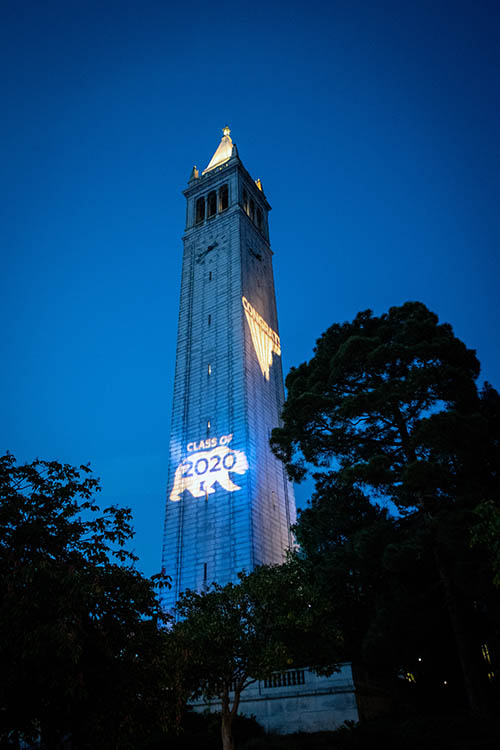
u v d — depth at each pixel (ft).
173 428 208.54
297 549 149.69
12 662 46.47
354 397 113.29
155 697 55.62
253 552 167.63
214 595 94.73
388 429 122.42
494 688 100.37
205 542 176.96
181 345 230.48
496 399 118.93
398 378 119.55
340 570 110.42
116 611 54.60
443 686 114.21
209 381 212.02
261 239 282.15
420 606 96.99
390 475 106.32
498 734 76.48
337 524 123.54
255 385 211.41
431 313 132.98
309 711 101.81
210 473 189.26
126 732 51.24
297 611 91.20
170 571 177.37
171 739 92.07
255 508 178.29
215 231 263.08
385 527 105.09
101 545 56.75
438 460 109.60
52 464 61.62
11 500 54.65
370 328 138.41
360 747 81.61
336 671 95.09
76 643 46.19
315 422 126.82
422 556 99.71
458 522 93.97
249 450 187.62
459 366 120.88
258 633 90.43
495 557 70.08
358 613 118.21
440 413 103.55
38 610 47.70
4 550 51.06
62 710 48.34
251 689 109.40
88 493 61.26
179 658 60.95
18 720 48.01
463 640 93.25
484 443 104.99
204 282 247.09
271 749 87.04
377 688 114.52
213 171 294.66
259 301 248.73
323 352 139.13
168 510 190.49
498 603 90.84
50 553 54.60
